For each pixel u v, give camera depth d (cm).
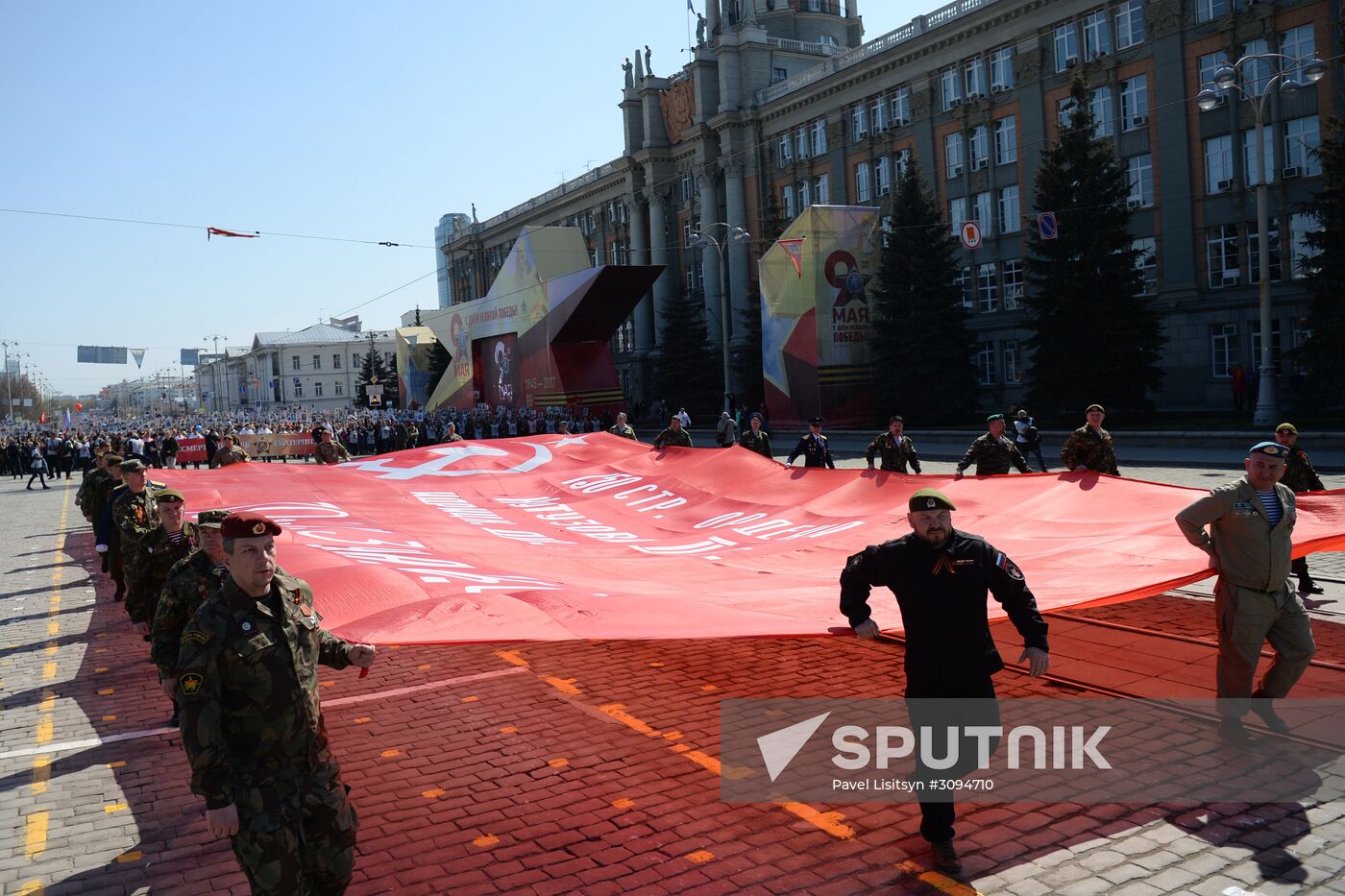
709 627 483
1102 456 1035
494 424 4884
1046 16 4362
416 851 497
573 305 4697
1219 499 568
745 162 6450
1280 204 3588
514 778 592
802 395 4191
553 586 616
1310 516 627
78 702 797
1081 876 437
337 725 707
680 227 7138
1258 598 564
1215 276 3838
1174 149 3897
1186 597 949
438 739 668
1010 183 4659
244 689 357
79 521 2252
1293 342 3578
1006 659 759
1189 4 3803
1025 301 3503
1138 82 4050
